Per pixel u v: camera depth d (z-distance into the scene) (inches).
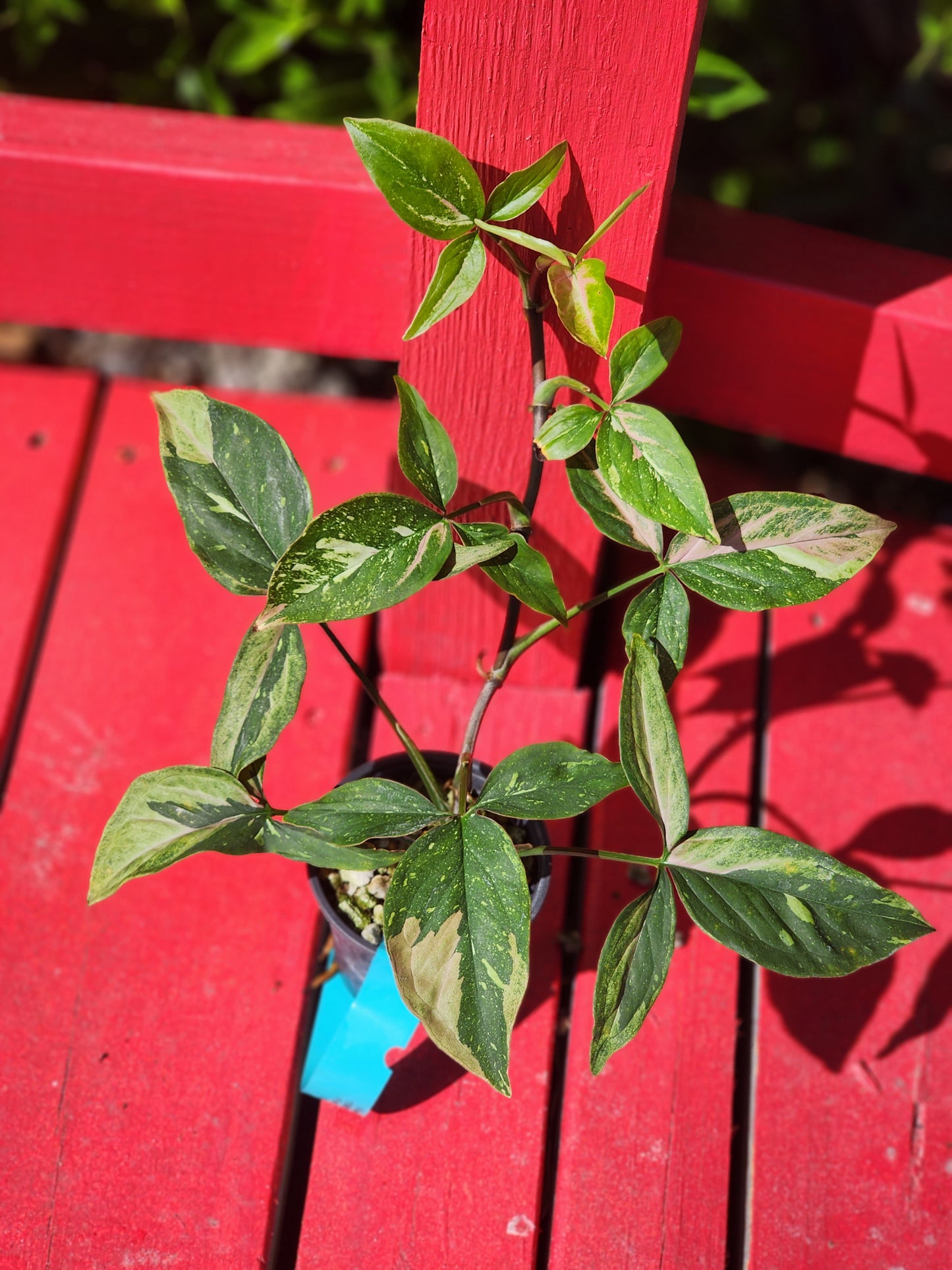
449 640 25.5
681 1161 21.9
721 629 27.4
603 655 27.4
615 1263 21.0
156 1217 21.0
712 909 18.0
